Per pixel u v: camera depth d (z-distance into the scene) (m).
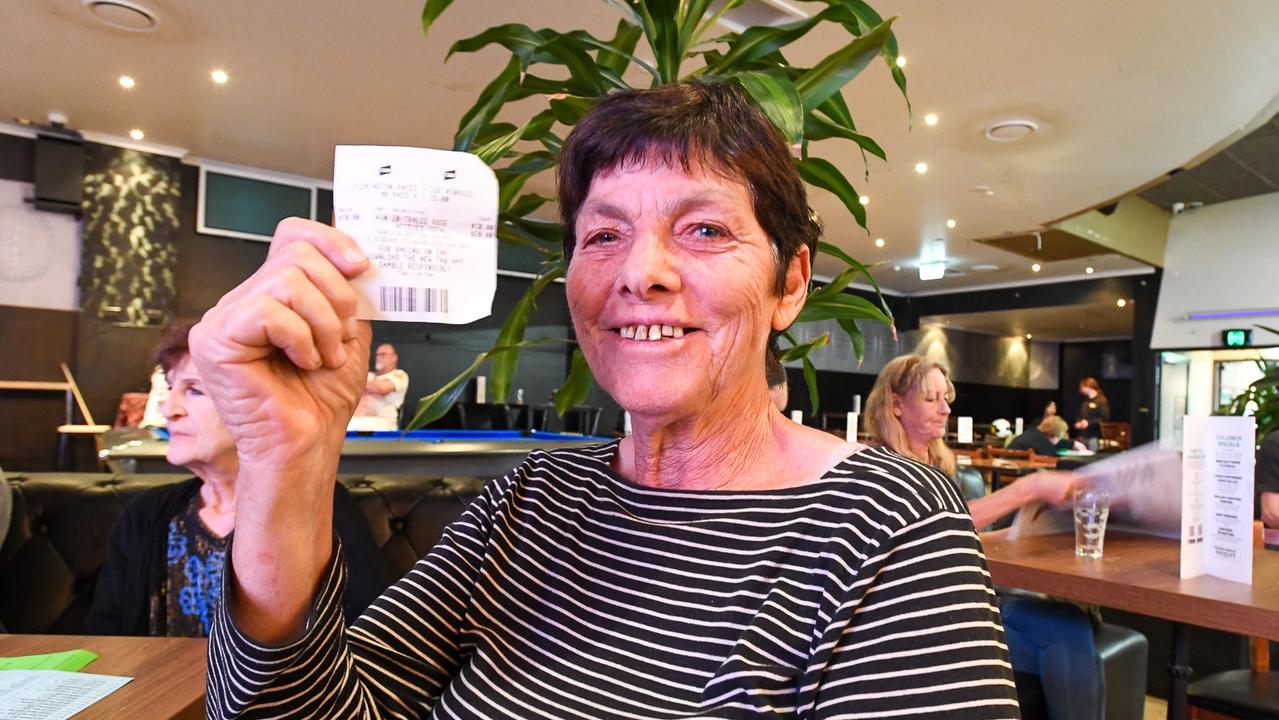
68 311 5.57
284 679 0.55
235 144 5.55
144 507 1.44
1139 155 5.18
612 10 3.45
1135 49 3.72
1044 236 7.38
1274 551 1.79
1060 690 1.66
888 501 0.64
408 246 0.53
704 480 0.76
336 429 0.54
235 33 3.84
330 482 0.55
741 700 0.59
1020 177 5.70
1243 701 1.59
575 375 1.32
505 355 1.31
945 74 4.03
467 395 7.03
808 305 1.26
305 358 0.49
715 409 0.74
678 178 0.69
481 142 1.23
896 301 11.23
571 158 0.76
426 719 0.72
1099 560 1.55
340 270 0.52
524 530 0.79
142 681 0.90
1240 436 1.40
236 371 0.50
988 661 0.57
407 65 4.14
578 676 0.67
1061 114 4.52
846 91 4.26
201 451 1.35
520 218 1.24
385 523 1.83
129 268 5.62
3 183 5.36
